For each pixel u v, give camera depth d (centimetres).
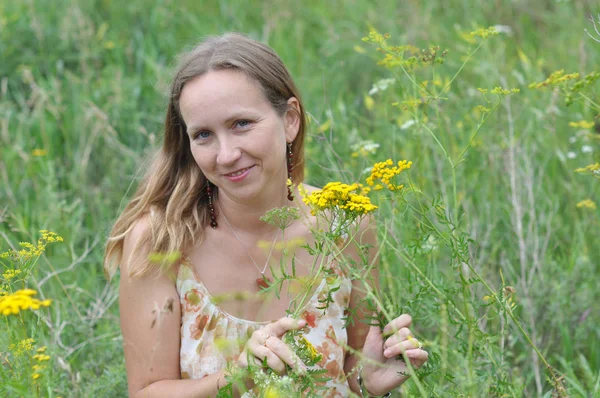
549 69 596
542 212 421
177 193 276
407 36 634
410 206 253
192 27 698
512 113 492
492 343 247
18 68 611
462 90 544
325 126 416
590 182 460
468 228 391
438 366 248
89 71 605
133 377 276
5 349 245
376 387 267
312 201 230
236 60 259
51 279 384
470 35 309
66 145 531
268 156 261
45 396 245
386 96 452
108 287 398
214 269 277
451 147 472
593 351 368
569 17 684
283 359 229
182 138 279
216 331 274
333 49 636
